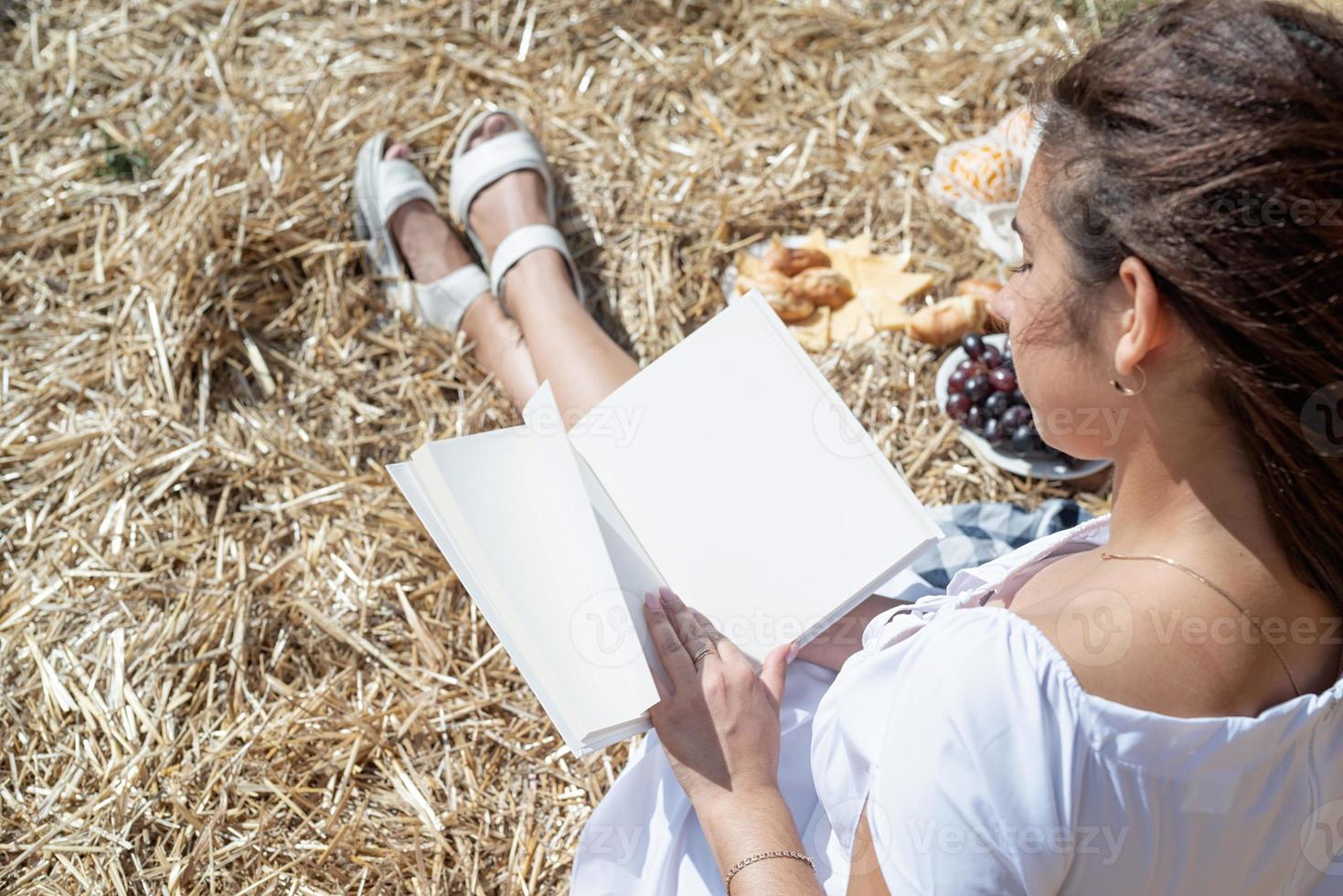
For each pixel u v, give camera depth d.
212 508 2.20
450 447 1.34
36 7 2.90
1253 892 1.00
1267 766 0.93
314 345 2.44
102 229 2.53
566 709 1.22
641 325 2.52
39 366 2.33
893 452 2.32
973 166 2.60
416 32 2.92
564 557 1.33
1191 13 0.86
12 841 1.76
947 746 0.91
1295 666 0.93
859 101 2.88
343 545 2.14
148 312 2.36
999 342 2.37
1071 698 0.88
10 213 2.55
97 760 1.85
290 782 1.86
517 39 2.96
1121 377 0.89
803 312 2.47
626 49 2.95
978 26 3.02
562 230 2.64
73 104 2.74
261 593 2.06
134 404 2.28
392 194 2.48
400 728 1.92
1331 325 0.79
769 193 2.70
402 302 2.50
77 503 2.14
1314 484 0.85
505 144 2.49
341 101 2.77
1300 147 0.78
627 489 1.50
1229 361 0.83
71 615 2.00
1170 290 0.83
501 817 1.86
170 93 2.78
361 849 1.80
